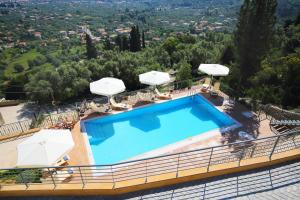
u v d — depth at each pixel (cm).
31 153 888
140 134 1305
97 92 1370
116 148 1187
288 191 588
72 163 1000
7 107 2803
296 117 1297
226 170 661
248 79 1495
